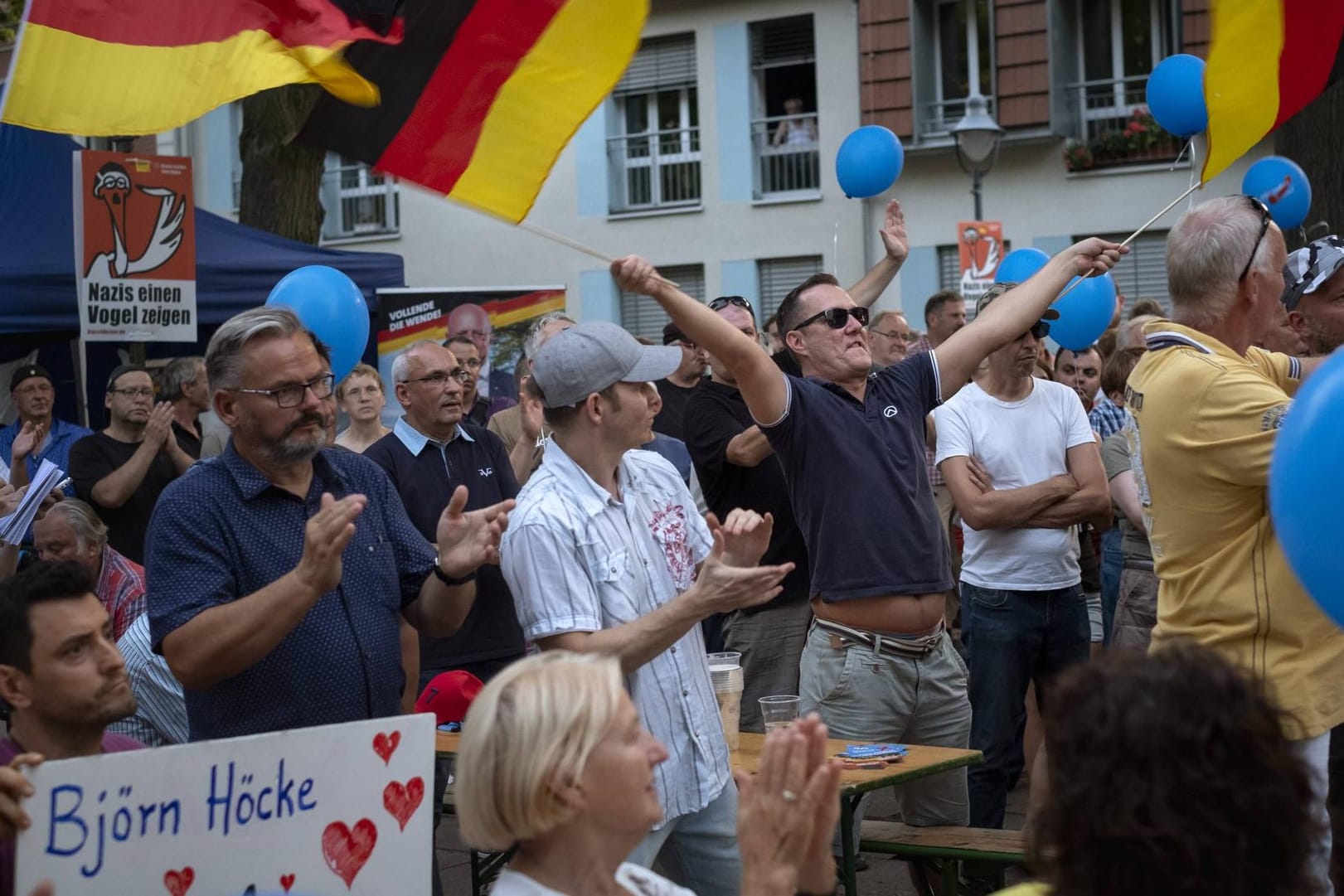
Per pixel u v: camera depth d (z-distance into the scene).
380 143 4.02
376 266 11.34
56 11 3.66
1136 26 20.53
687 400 7.29
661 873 3.90
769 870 2.14
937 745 4.65
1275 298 3.62
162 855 2.45
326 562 3.02
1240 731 1.66
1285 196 6.95
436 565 3.57
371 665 3.40
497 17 4.02
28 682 2.77
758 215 22.12
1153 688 1.69
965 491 5.53
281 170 12.89
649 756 2.26
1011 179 20.77
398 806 2.71
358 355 6.10
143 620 4.35
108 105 3.70
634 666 3.42
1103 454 6.30
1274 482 2.72
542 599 3.52
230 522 3.32
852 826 4.05
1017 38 20.55
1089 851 1.68
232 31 3.80
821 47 21.64
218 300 10.48
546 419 3.71
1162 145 19.78
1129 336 7.25
